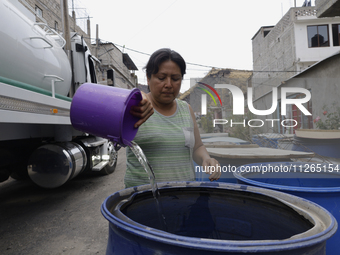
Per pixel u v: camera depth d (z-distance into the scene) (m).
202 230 0.65
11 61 2.00
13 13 2.12
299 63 13.25
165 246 0.46
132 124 0.85
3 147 2.81
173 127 1.04
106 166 4.53
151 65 0.97
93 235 2.19
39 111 2.05
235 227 0.65
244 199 0.80
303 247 0.44
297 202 0.68
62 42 3.47
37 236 2.18
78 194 3.45
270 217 0.70
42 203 3.08
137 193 0.79
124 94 0.72
